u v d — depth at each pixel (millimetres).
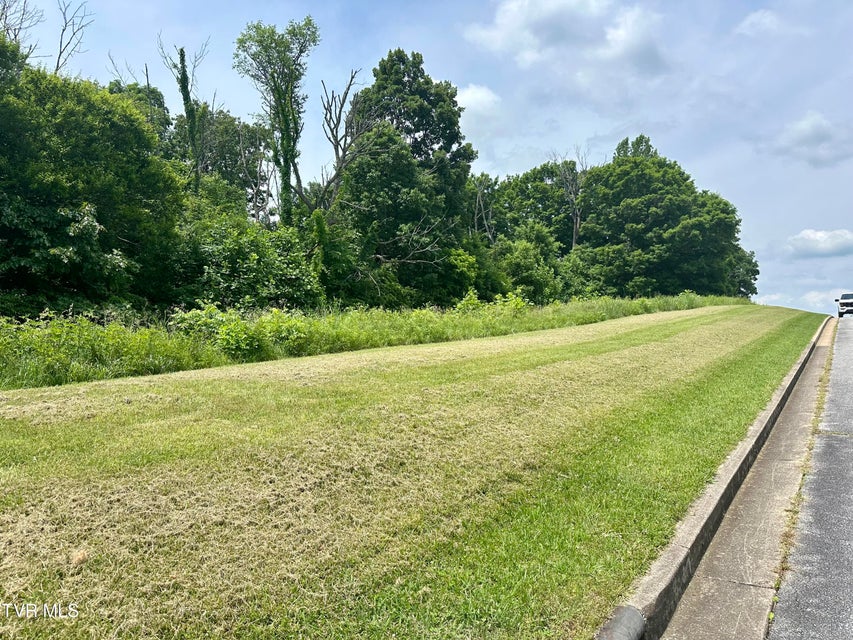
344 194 32938
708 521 4207
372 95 38719
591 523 3963
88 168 18703
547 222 62000
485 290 38531
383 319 15234
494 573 3258
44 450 4125
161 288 20875
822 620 3207
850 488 5227
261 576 2984
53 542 3033
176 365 8859
